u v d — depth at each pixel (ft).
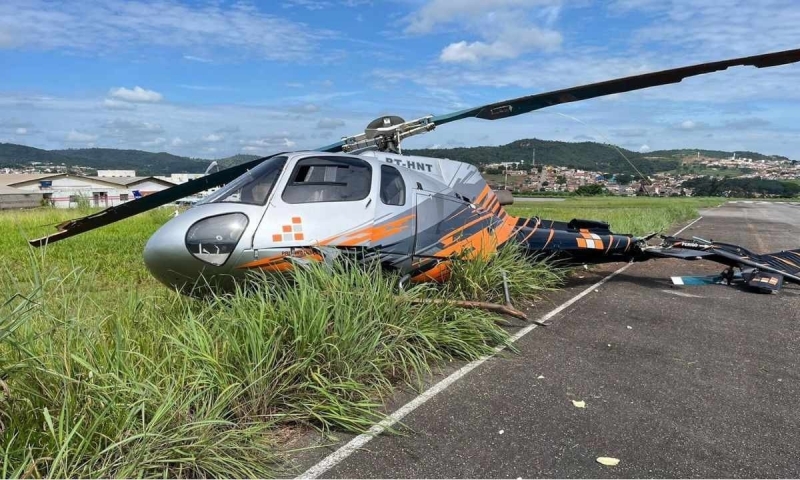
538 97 19.51
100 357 9.96
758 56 16.47
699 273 31.14
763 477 9.33
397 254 17.89
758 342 17.43
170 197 18.60
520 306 21.58
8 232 49.03
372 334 13.29
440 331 15.24
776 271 25.84
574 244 25.35
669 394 12.95
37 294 10.48
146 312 13.83
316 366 11.85
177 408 9.36
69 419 8.45
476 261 19.97
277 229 15.67
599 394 12.87
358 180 17.60
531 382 13.56
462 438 10.55
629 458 9.88
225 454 9.28
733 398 12.77
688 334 18.26
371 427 10.91
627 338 17.66
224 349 11.27
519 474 9.29
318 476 9.12
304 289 13.02
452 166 22.04
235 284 15.69
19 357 9.52
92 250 34.94
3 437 8.30
